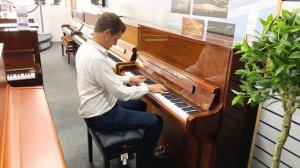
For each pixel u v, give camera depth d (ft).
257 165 6.03
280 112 5.26
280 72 3.18
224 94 4.90
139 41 8.09
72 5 24.39
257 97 3.63
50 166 3.79
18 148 4.15
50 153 4.10
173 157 7.20
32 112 5.42
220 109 4.94
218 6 6.90
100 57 5.40
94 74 5.42
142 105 7.06
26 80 8.60
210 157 5.68
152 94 5.97
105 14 5.57
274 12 5.33
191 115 4.81
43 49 21.76
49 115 5.36
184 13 8.29
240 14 6.25
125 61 8.41
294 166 5.23
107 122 5.68
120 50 9.28
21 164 3.78
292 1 4.84
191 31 7.53
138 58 7.93
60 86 13.08
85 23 16.75
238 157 5.92
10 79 8.24
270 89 3.84
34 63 8.89
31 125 4.91
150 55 7.47
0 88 4.78
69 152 7.49
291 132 5.15
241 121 5.48
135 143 5.71
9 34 8.45
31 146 4.24
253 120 5.71
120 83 5.62
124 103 6.88
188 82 5.62
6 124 4.59
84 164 6.97
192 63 5.69
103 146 5.41
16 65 8.64
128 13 12.38
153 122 5.84
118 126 5.76
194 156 6.29
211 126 5.01
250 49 3.55
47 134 4.64
